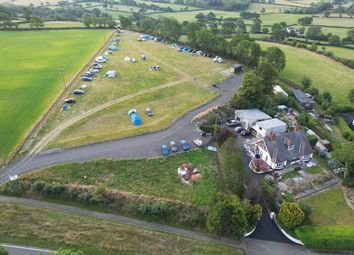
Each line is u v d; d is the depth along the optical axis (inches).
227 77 5413.4
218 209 2423.7
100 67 5615.2
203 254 2338.8
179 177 3048.7
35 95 4532.5
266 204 2805.1
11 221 2534.5
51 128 3732.8
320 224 2630.4
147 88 4901.6
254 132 3794.3
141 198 2768.2
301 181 3073.3
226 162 3053.6
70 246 2363.4
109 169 3093.0
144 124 3868.1
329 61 6540.4
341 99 4886.8
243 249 2401.6
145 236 2464.3
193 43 6939.0
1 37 7431.1
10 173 3002.0
